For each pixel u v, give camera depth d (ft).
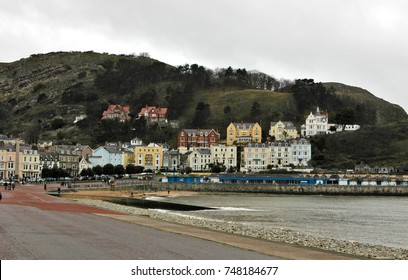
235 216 264.11
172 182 599.98
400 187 574.97
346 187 579.89
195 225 172.65
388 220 261.65
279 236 147.84
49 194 365.40
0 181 559.79
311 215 285.43
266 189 590.96
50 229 122.31
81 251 88.07
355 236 188.34
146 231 133.69
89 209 220.64
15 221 139.23
